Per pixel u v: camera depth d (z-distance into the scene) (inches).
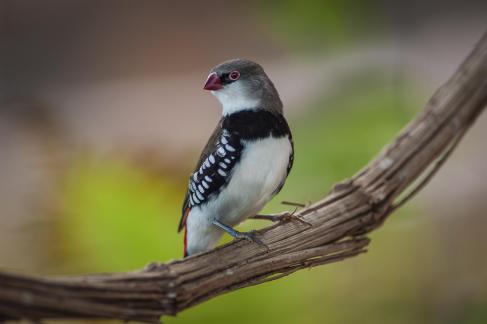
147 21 160.2
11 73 159.9
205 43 151.0
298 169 99.3
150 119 118.2
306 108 99.7
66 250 98.3
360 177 98.2
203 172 99.2
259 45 122.7
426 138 98.5
